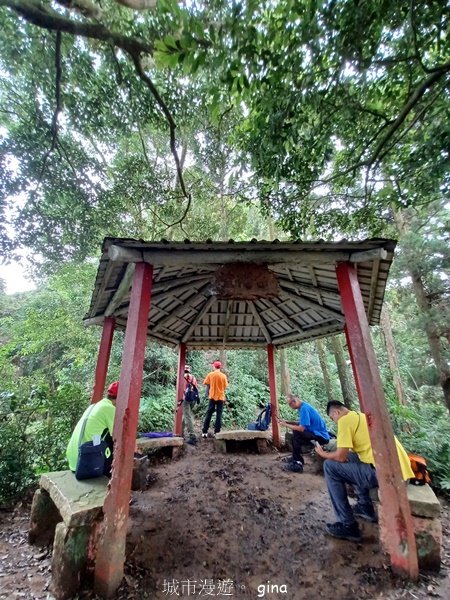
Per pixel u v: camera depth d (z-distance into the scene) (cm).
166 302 489
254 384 1098
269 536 288
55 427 432
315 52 280
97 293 372
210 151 936
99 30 371
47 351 1077
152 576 226
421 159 411
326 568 239
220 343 668
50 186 663
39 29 484
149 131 884
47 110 600
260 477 440
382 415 243
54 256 748
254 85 297
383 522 233
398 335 1259
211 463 503
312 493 385
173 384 1002
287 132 367
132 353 249
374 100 413
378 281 354
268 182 520
